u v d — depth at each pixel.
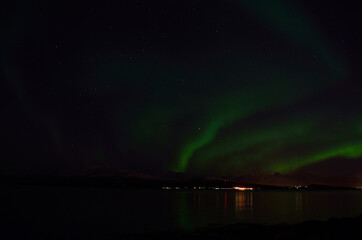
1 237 30.36
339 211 56.38
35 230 33.91
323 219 43.38
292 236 22.23
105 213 51.56
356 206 69.44
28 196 110.38
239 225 31.91
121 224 38.03
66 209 59.06
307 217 45.75
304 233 22.61
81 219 43.16
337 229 22.66
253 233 26.25
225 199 105.12
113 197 110.25
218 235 26.47
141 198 106.25
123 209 59.69
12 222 40.03
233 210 58.41
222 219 43.16
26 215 48.09
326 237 20.56
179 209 60.28
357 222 26.03
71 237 29.86
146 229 34.09
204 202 85.19
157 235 28.39
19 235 31.19
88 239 28.73
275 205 73.31
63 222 40.00
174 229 33.62
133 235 29.89
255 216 47.22
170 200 94.81
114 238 28.98
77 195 123.12
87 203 76.62
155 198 107.56
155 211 55.78
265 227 29.70
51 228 35.12
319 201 91.69
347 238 20.06
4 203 74.06
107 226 36.41
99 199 95.69
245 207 66.31
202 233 27.98
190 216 47.03
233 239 24.11
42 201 82.69
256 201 91.94
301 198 114.31
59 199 93.25
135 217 45.62
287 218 44.59
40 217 45.53
